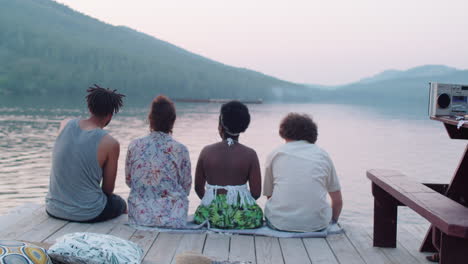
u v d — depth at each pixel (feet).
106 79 558.56
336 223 11.40
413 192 7.70
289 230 10.48
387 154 85.05
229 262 8.52
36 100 335.47
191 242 9.88
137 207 10.76
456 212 6.29
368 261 9.02
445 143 109.19
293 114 11.07
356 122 203.72
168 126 11.01
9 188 41.52
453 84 9.37
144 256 8.92
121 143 92.79
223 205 10.71
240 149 10.88
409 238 10.62
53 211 10.93
